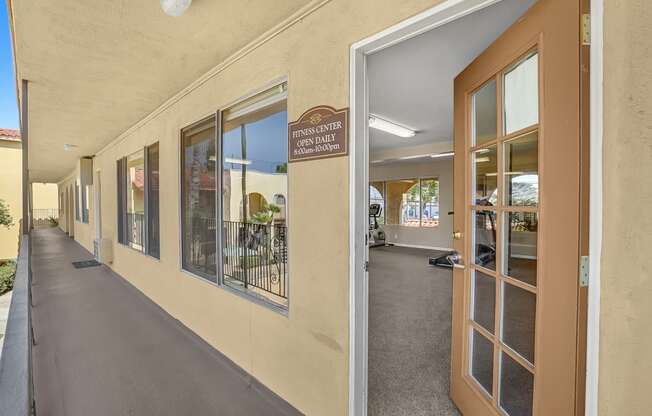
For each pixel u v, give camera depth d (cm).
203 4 169
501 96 141
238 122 243
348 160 153
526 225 132
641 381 87
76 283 510
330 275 163
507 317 143
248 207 235
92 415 187
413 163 812
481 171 166
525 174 132
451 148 579
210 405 196
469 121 169
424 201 819
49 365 245
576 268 101
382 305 366
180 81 282
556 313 110
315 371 172
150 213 402
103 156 641
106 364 246
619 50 89
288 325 189
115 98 327
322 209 167
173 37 206
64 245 999
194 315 292
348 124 153
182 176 312
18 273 180
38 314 363
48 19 185
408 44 209
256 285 228
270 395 201
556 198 109
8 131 1373
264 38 201
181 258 314
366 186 156
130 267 482
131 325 327
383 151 696
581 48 99
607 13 93
